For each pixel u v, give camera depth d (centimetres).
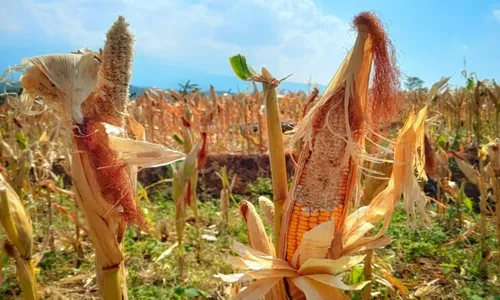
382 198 38
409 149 36
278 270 35
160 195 163
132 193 35
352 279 60
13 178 74
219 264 99
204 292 83
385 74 33
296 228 35
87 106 34
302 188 34
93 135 33
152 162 34
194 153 93
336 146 33
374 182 49
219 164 188
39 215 125
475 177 103
